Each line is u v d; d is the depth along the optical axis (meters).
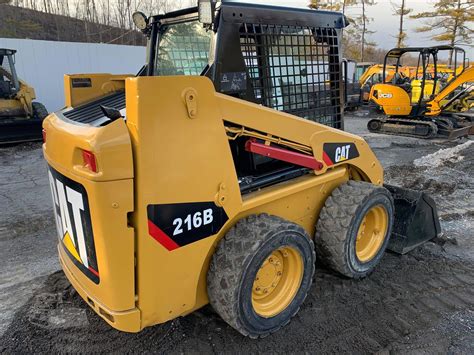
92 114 2.42
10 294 3.18
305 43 2.97
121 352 2.56
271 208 2.78
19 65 12.32
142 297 2.13
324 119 3.26
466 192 5.80
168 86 1.94
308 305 3.02
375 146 9.38
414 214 3.72
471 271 3.58
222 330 2.73
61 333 2.71
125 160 1.89
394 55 11.02
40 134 9.57
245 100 2.60
